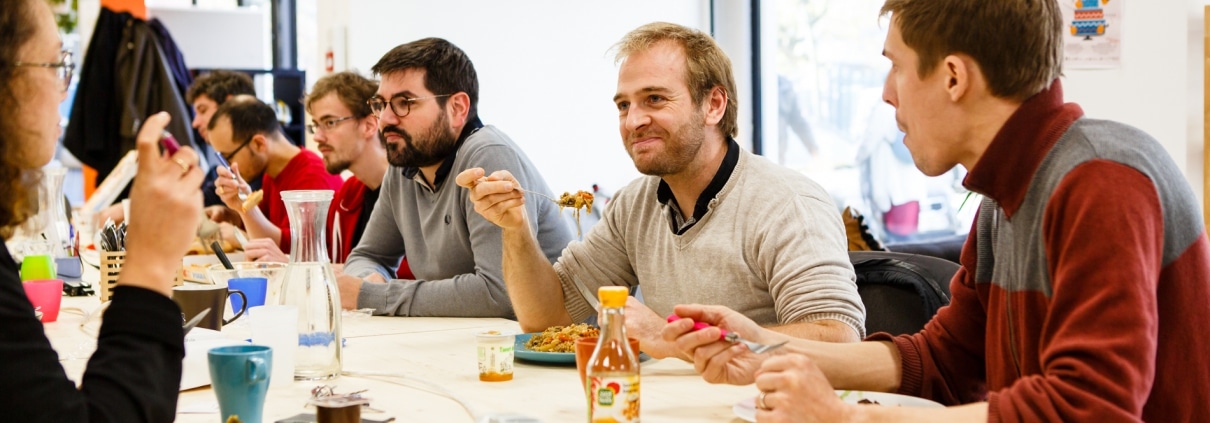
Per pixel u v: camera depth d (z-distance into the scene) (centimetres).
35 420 103
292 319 162
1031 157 126
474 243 256
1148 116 321
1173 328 121
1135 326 109
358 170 361
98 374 108
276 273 205
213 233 388
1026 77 126
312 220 168
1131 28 323
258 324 161
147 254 115
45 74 119
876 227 481
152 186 116
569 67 518
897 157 468
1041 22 125
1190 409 122
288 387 161
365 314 241
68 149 551
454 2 491
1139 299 109
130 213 116
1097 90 333
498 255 251
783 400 121
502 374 165
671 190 214
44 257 275
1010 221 131
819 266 188
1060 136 125
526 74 506
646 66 204
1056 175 122
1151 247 113
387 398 153
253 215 377
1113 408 107
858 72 482
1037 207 125
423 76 271
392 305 246
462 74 276
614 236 229
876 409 120
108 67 550
